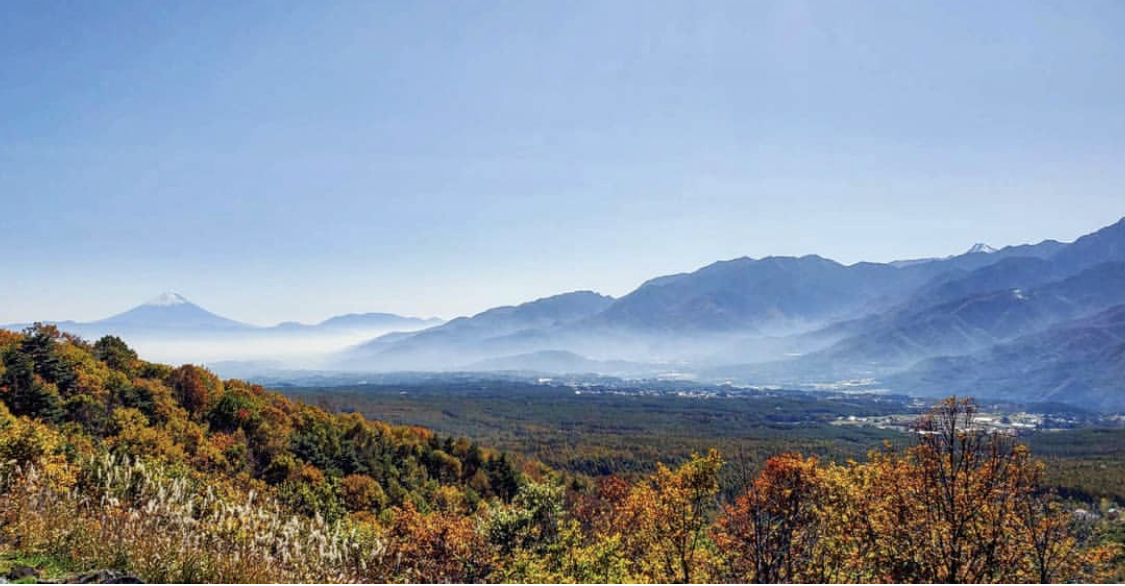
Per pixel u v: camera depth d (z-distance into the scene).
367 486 60.62
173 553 10.63
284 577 12.46
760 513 17.03
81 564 9.82
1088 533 15.60
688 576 19.52
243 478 43.75
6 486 13.44
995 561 15.59
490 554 25.70
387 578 18.75
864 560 17.17
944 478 15.35
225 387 82.31
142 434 47.31
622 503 24.19
